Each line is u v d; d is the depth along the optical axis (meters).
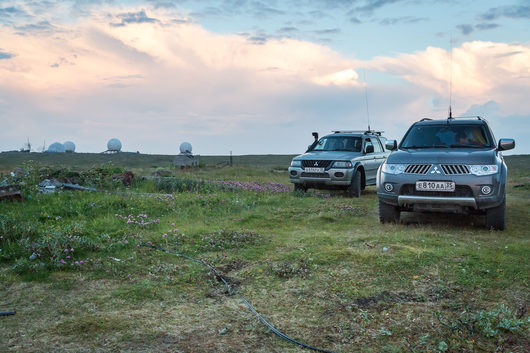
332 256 5.25
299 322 3.47
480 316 3.39
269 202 10.05
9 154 78.56
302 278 4.55
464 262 4.92
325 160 11.43
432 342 3.09
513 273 4.55
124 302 3.84
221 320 3.49
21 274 4.54
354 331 3.30
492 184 6.40
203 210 8.80
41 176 11.87
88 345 3.00
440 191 6.64
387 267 4.80
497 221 6.78
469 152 6.97
